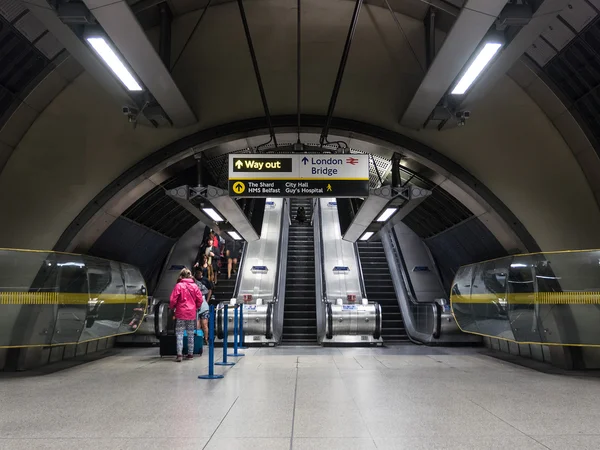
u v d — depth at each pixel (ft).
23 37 25.36
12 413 16.71
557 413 16.52
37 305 26.84
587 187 30.83
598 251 26.43
